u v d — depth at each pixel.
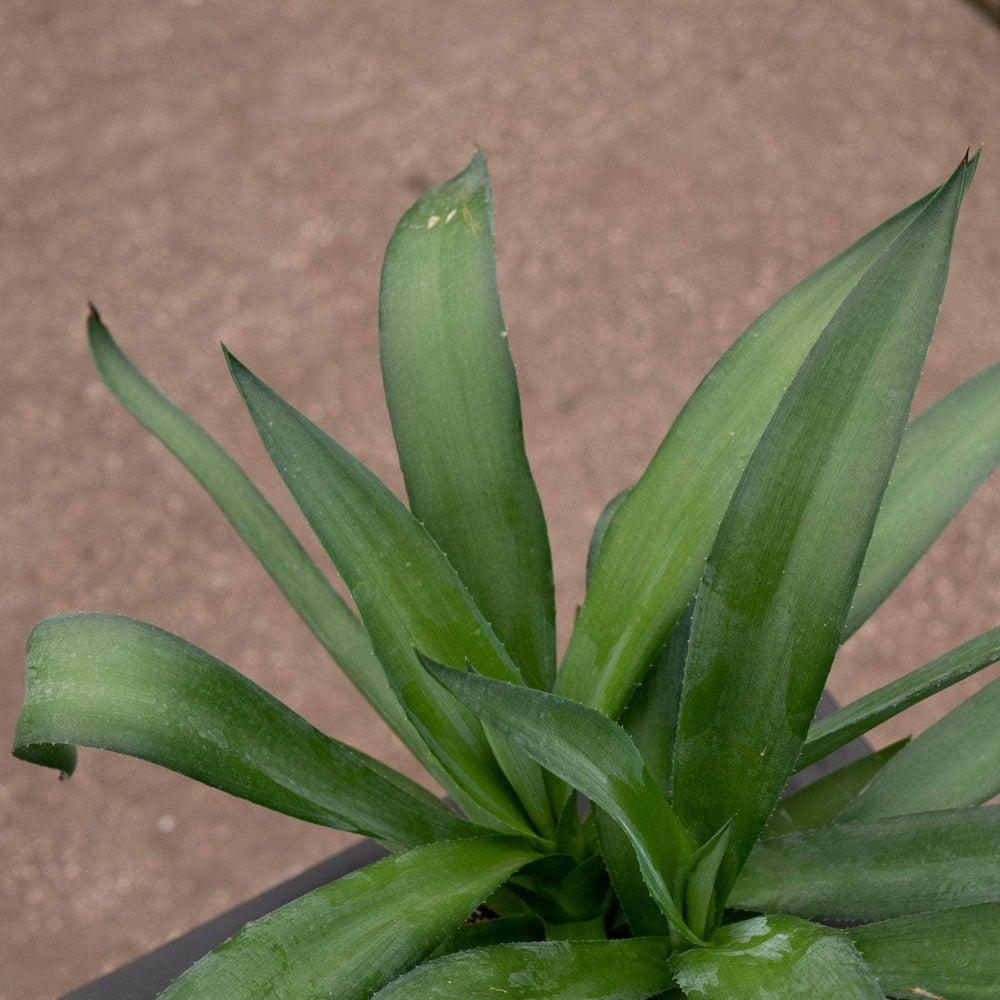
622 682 1.11
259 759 1.03
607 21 3.18
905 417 1.00
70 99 3.13
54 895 2.19
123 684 1.02
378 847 1.28
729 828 1.02
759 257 2.79
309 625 1.18
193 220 2.92
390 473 2.59
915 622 2.39
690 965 1.00
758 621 1.04
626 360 2.68
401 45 3.17
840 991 0.95
